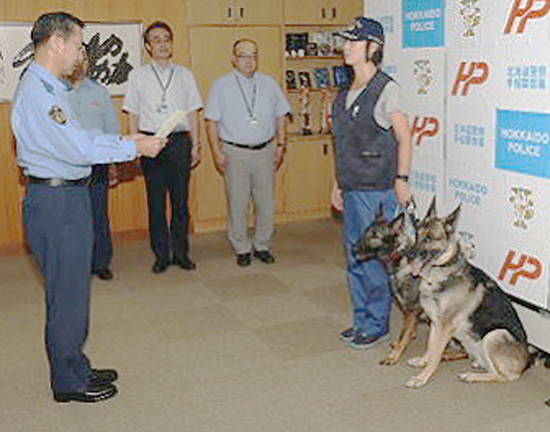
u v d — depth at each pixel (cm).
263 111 521
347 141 348
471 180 366
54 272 301
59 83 288
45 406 320
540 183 324
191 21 630
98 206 496
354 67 343
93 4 594
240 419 303
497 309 329
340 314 434
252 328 413
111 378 343
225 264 551
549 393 320
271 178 541
